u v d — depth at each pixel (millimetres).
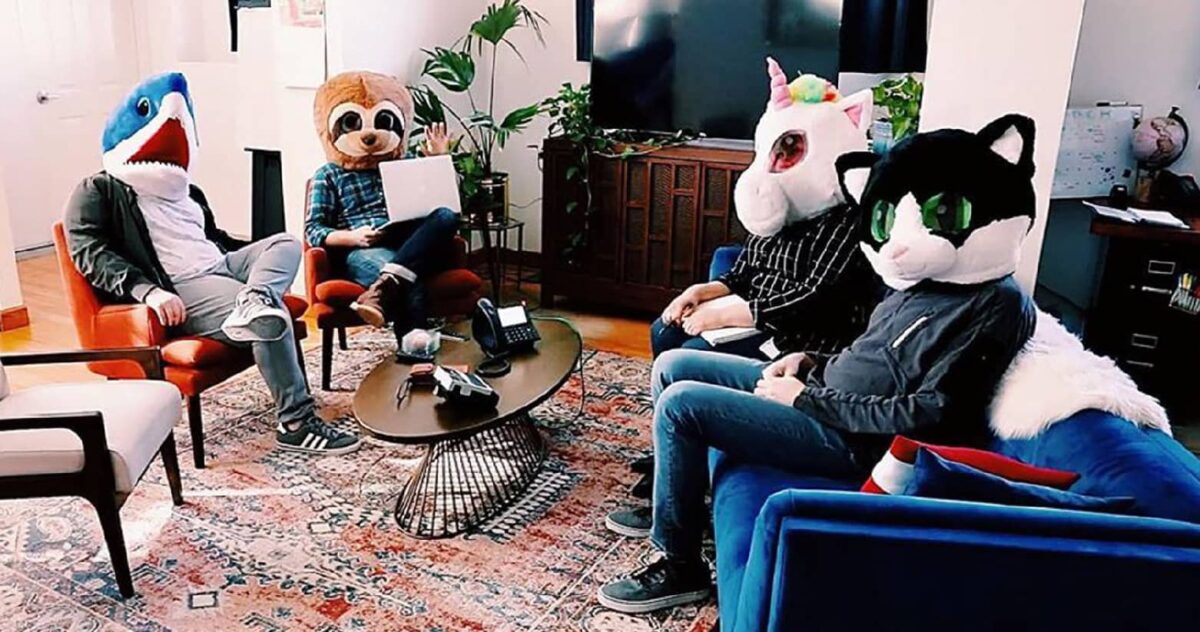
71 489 1946
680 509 1964
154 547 2250
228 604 2037
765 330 2455
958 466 1404
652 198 4000
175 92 2814
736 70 3867
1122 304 3057
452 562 2229
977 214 1662
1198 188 3266
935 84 2322
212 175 4992
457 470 2592
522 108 4715
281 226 4516
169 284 2787
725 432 1886
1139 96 3314
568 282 4316
